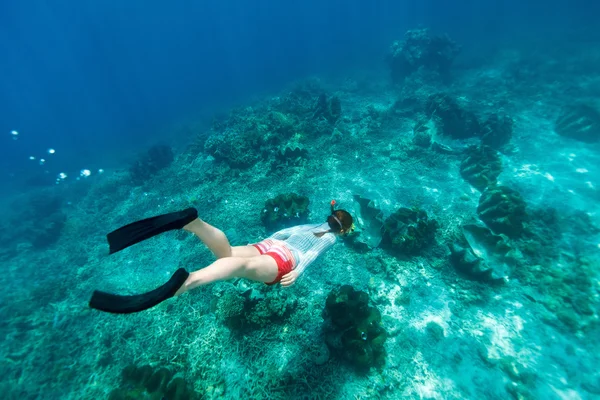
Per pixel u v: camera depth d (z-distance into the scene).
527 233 8.02
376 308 6.45
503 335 6.15
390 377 5.68
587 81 16.28
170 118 39.25
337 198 10.29
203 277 2.01
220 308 6.87
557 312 6.33
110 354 7.25
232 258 2.38
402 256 7.88
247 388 5.79
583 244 7.62
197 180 13.67
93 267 10.90
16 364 7.69
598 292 6.52
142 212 13.38
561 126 12.27
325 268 7.84
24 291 10.69
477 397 5.35
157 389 5.54
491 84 18.59
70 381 6.94
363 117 16.12
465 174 10.56
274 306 6.54
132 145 31.39
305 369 5.86
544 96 15.49
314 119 15.30
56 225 14.73
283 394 5.60
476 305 6.74
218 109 32.84
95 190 18.11
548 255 7.49
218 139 14.69
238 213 10.57
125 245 1.79
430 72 20.31
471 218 8.70
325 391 5.56
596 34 25.64
